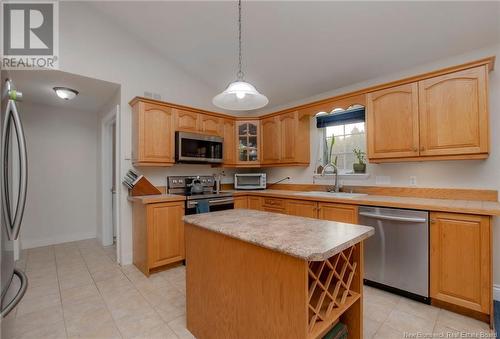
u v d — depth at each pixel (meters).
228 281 1.47
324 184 3.52
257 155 4.00
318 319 1.24
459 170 2.38
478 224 1.83
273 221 1.63
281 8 2.42
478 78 2.02
